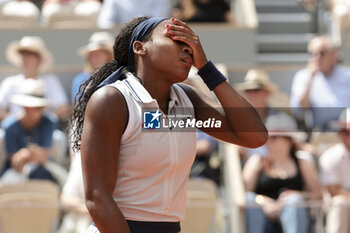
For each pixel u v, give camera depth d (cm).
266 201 1859
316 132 2472
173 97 788
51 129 2072
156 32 768
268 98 2488
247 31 3084
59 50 3002
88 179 724
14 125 2033
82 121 793
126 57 793
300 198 1820
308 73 2539
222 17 3116
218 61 3086
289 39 3497
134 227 752
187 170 783
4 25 2988
